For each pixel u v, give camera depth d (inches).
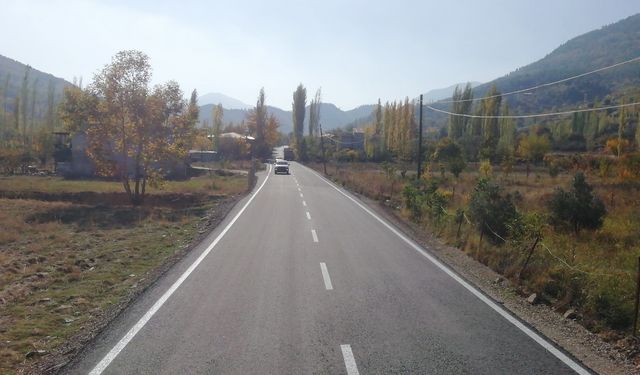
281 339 280.1
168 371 237.0
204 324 306.5
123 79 1305.4
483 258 519.5
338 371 236.8
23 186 1656.0
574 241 579.5
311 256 529.3
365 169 2832.2
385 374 233.6
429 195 908.0
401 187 1462.8
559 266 436.5
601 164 1565.0
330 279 426.9
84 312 348.5
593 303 339.6
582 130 3211.1
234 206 1038.4
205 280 421.4
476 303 357.7
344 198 1249.4
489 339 283.1
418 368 240.7
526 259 464.1
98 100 1307.8
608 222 707.4
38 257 582.2
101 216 1018.7
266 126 4224.9
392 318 319.6
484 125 2674.7
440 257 533.3
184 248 586.9
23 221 947.3
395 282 418.6
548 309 353.1
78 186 1705.2
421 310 338.3
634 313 311.1
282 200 1175.6
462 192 1241.4
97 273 475.8
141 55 1305.4
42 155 2608.3
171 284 407.5
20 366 252.1
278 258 517.3
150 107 1309.1
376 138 3727.9
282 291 386.0
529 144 2069.4
